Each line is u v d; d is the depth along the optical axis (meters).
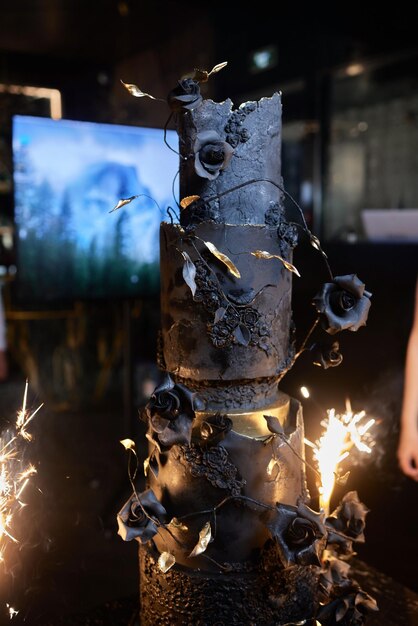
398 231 2.23
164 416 0.85
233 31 2.88
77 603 1.62
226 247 0.92
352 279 0.90
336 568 1.07
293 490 1.00
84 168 1.93
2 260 2.93
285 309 0.99
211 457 0.94
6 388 2.96
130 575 1.80
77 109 2.89
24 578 1.68
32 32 2.69
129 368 2.23
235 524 0.96
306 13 2.91
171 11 2.66
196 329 0.95
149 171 2.00
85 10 2.55
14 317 3.05
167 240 0.96
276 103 0.96
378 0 2.81
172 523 0.94
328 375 2.09
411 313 1.90
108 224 1.98
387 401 1.93
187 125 0.94
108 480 2.46
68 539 1.97
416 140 3.19
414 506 1.79
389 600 1.26
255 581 0.96
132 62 2.83
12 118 1.85
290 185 3.37
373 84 3.22
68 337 3.39
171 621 1.00
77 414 3.19
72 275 1.98
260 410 0.98
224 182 0.94
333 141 3.33
